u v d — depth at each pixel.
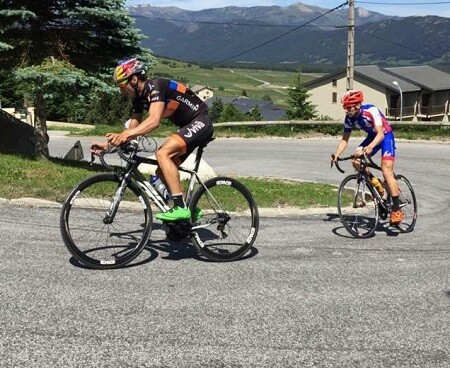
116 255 4.95
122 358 3.29
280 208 7.90
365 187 6.98
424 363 3.45
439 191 12.54
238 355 3.41
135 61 4.81
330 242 6.24
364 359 3.46
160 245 5.52
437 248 6.33
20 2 10.75
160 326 3.73
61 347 3.36
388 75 67.25
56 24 11.43
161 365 3.24
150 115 4.69
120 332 3.61
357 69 65.50
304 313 4.12
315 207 8.30
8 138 14.06
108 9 11.17
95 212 5.69
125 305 4.04
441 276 5.21
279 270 5.07
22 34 11.27
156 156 4.85
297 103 66.00
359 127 6.93
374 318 4.11
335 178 15.22
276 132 26.39
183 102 4.89
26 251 5.02
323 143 23.69
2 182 7.22
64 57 11.20
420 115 66.44
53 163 11.55
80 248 5.06
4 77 11.66
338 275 5.05
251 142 24.42
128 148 4.84
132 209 6.48
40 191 7.02
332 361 3.41
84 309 3.92
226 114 54.16
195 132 4.89
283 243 6.04
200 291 4.41
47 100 11.09
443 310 4.34
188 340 3.56
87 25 11.42
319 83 69.19
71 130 38.41
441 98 68.25
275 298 4.38
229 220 5.32
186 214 4.87
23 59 11.06
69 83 10.15
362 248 6.09
